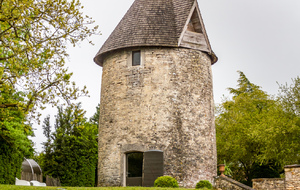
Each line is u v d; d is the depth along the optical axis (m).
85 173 41.19
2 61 14.80
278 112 30.80
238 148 35.25
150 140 22.77
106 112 24.62
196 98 23.98
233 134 36.12
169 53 23.97
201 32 25.03
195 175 22.73
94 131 46.72
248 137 34.47
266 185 21.23
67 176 40.19
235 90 47.88
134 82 23.83
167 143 22.67
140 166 22.84
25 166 30.14
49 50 14.26
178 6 25.33
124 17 26.00
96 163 43.94
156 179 20.42
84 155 41.81
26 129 14.65
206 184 21.05
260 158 31.11
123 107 23.77
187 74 24.02
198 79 24.38
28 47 13.30
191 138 23.17
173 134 22.86
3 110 15.46
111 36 25.67
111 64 25.06
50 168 40.47
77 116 14.06
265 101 40.00
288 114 29.77
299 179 18.16
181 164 22.53
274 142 29.16
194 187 22.47
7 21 13.02
